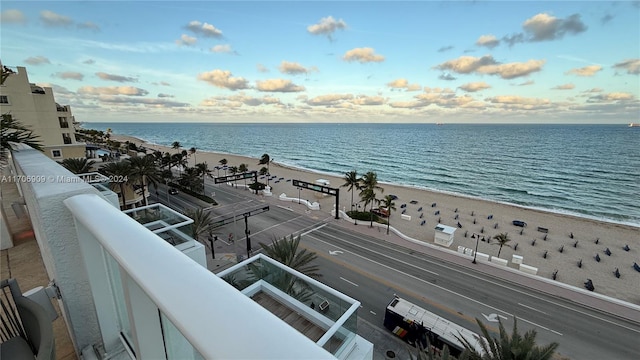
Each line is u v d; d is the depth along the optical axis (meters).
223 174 68.25
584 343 15.25
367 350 5.79
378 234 28.75
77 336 2.16
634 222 39.97
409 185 61.34
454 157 99.31
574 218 38.59
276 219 32.12
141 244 1.19
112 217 1.51
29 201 3.06
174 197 39.72
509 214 39.56
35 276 3.36
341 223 31.53
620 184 61.28
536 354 8.32
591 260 26.06
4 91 23.41
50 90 26.03
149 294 0.91
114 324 2.21
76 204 1.77
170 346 1.41
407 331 14.02
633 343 15.35
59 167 3.08
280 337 0.66
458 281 20.52
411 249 25.61
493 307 17.81
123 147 64.25
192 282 0.92
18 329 1.92
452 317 16.84
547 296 19.14
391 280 20.33
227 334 0.67
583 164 82.94
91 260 2.02
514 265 24.03
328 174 70.62
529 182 64.12
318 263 22.48
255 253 23.56
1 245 3.96
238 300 0.83
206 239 25.86
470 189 58.75
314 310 5.75
